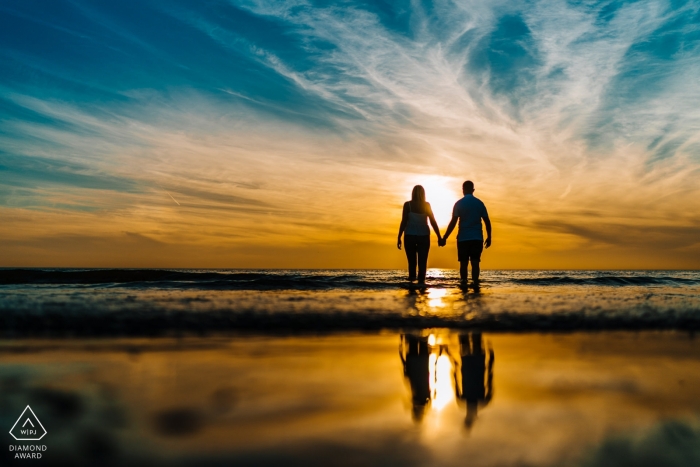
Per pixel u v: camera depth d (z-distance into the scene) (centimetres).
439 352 205
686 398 137
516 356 198
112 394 133
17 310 275
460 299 417
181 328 243
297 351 203
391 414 118
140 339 221
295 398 131
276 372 163
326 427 107
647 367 179
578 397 136
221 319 263
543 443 99
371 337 240
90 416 113
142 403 124
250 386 143
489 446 97
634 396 138
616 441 101
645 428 110
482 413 120
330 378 156
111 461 87
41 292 459
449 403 129
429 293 507
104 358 182
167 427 106
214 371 163
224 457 90
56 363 172
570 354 203
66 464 86
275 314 280
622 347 220
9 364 170
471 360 189
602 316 300
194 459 89
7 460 86
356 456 90
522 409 124
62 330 234
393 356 196
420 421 113
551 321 284
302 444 97
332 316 279
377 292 520
